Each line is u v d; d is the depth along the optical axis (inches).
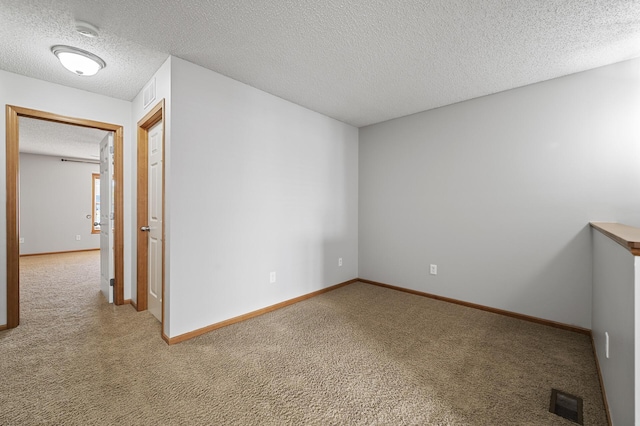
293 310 120.1
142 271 115.4
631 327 43.6
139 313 113.0
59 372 73.0
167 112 89.3
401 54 88.2
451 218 130.3
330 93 117.6
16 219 99.1
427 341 92.4
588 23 72.4
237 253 106.3
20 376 71.1
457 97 121.5
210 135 97.7
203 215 96.0
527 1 64.9
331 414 59.6
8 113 97.1
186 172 91.5
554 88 103.7
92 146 217.9
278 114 121.5
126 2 65.3
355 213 166.7
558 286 103.4
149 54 87.6
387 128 154.2
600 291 77.1
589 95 97.2
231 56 89.4
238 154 106.3
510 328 102.5
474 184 123.2
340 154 155.3
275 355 82.9
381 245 157.5
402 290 148.1
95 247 285.1
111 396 64.1
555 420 58.2
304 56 89.4
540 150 106.8
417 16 70.7
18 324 101.3
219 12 69.2
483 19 71.6
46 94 104.6
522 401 63.9
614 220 93.4
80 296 135.5
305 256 135.5
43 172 257.0
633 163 90.3
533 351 86.0
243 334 96.4
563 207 102.3
